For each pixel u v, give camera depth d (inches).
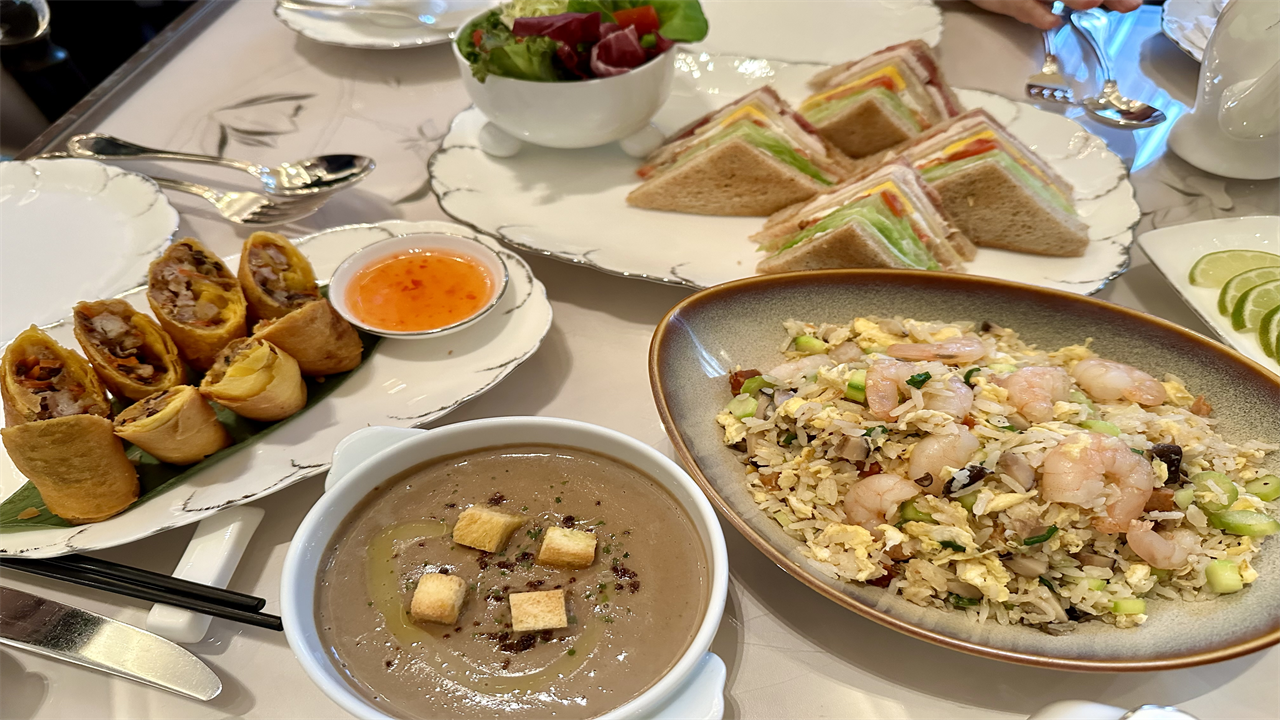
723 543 9.5
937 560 10.8
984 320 13.7
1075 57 21.5
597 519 10.4
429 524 10.4
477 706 9.0
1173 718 9.0
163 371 13.5
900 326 13.5
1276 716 10.1
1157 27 22.3
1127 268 15.0
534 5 17.4
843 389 12.2
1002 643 9.9
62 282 15.8
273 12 23.5
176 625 10.7
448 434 10.6
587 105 16.5
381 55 22.8
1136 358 12.9
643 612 9.6
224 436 12.8
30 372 12.6
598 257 15.7
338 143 19.8
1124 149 18.8
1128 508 10.7
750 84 20.4
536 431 10.8
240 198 17.4
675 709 8.6
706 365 13.2
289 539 12.1
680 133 18.4
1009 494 10.8
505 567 10.0
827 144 18.8
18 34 21.5
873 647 10.9
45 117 25.5
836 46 21.6
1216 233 15.6
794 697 10.5
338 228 16.2
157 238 16.5
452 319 14.3
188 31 23.7
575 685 9.1
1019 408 11.9
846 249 15.1
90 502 11.7
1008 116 18.8
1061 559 10.8
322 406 13.4
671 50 17.1
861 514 11.2
